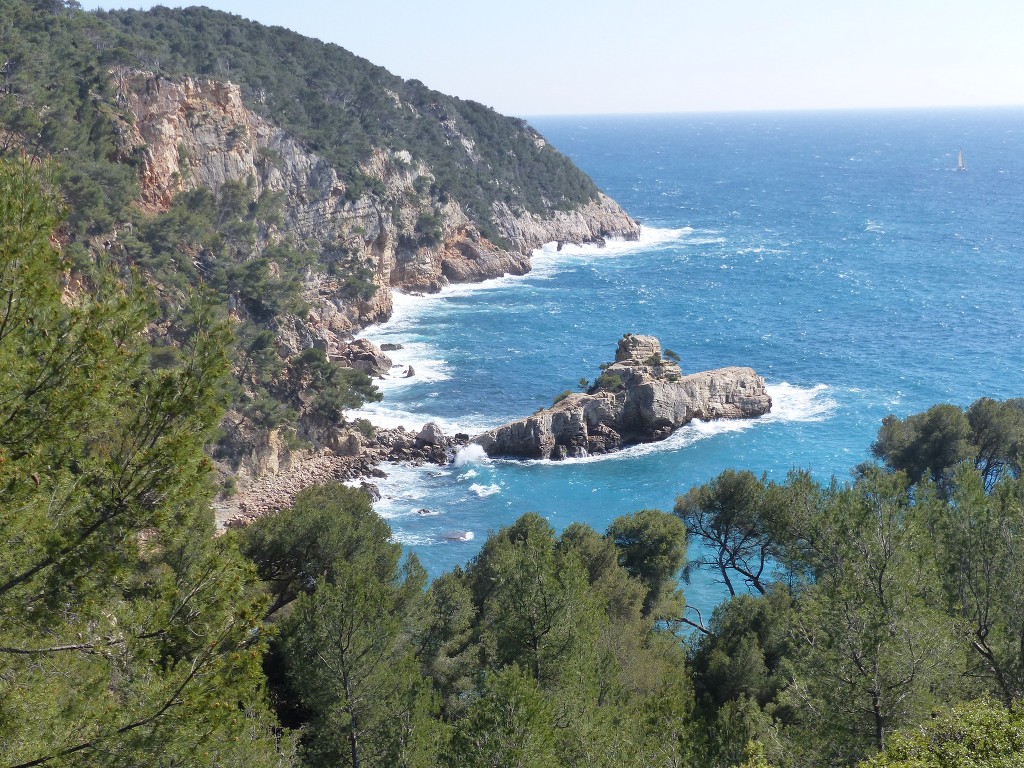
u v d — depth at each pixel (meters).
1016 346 126.69
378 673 25.12
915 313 147.00
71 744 12.15
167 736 12.38
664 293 165.00
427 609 32.12
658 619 43.69
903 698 20.83
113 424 13.46
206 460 13.52
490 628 34.34
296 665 25.97
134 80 103.75
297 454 84.44
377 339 130.00
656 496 81.50
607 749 22.08
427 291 157.88
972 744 16.91
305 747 25.22
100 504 12.86
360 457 87.25
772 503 42.06
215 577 13.92
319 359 88.75
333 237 134.25
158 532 13.67
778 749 22.19
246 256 107.44
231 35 164.88
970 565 24.16
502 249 176.50
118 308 13.76
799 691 22.95
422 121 185.25
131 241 82.06
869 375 115.56
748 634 35.50
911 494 42.88
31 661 13.05
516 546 38.81
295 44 174.00
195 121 110.88
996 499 25.20
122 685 12.84
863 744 21.09
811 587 28.11
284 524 36.66
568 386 112.12
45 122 83.19
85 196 79.50
